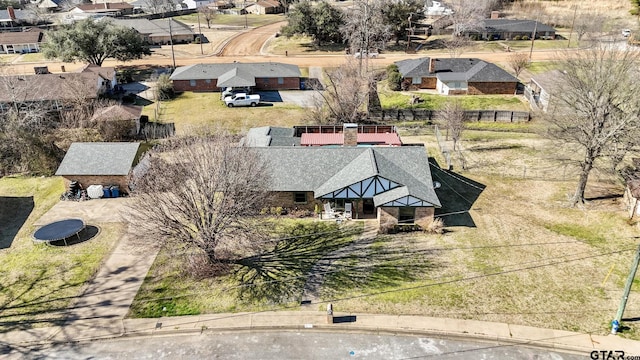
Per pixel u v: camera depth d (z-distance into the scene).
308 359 25.39
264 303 29.27
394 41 95.56
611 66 36.09
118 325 27.84
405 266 32.22
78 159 42.50
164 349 26.27
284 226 37.03
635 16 103.62
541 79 62.19
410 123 59.12
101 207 40.62
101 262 33.50
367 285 30.50
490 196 41.09
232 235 30.98
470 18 96.06
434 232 35.69
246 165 32.59
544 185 42.78
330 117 58.56
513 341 26.11
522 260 32.59
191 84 71.81
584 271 31.33
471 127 57.28
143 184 33.59
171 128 57.44
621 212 37.69
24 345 26.67
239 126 58.44
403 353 25.66
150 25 100.25
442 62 71.19
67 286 31.17
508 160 48.00
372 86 62.66
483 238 35.09
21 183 46.22
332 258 33.25
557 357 25.11
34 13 124.81
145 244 29.97
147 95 70.19
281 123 59.12
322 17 91.00
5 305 29.67
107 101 59.78
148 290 30.67
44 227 36.16
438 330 26.83
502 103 64.94
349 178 36.59
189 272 32.19
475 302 28.83
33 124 53.16
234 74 68.31
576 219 37.25
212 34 107.69
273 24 119.44
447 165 47.06
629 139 36.06
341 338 26.69
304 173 38.53
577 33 96.44
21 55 91.88
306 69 80.69
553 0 122.44
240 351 26.02
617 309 28.00
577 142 38.59
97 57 80.38
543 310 28.08
